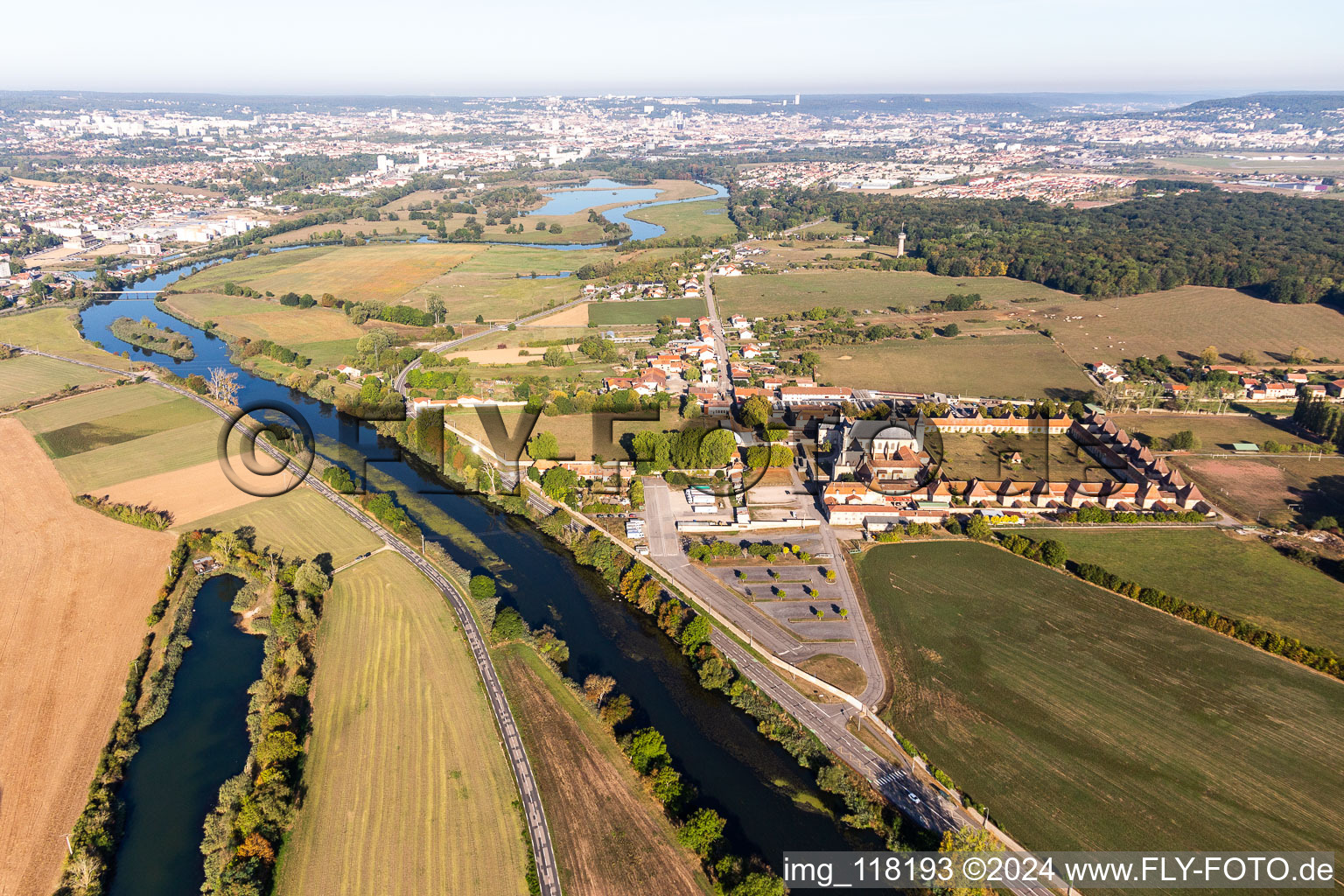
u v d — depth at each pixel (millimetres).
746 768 155500
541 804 143250
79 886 128000
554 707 167875
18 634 188500
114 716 165000
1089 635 191125
